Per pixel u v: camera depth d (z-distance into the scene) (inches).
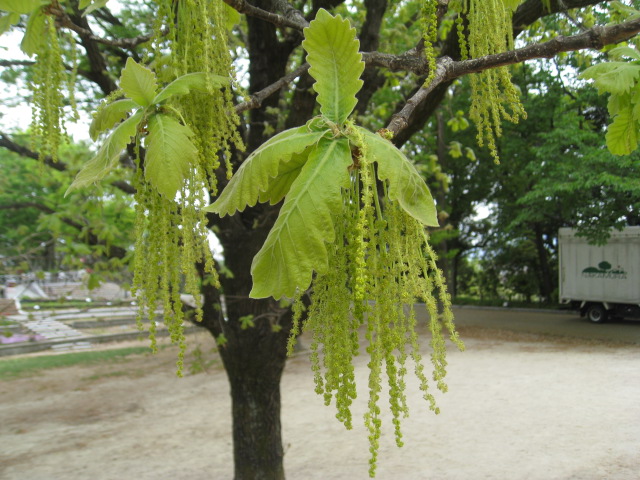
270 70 195.0
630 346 548.1
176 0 68.6
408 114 63.7
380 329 45.1
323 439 311.9
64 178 242.5
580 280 749.3
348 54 49.4
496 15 74.2
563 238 769.6
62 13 71.7
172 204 57.0
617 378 409.1
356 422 337.4
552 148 628.7
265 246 43.9
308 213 43.0
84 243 226.4
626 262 698.8
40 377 506.3
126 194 231.3
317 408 372.5
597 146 615.8
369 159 46.0
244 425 216.2
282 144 48.3
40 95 73.5
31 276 239.6
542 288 1018.7
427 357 471.8
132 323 793.6
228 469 277.7
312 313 51.6
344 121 48.9
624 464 254.4
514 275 1072.2
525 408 345.7
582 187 624.4
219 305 210.4
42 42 73.4
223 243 210.2
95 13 225.3
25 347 653.9
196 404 405.7
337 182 43.9
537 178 755.4
